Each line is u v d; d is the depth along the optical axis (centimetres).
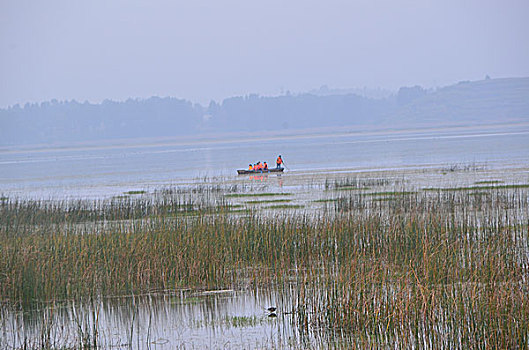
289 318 3209
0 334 3111
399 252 4012
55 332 3077
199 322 3219
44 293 3622
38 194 10631
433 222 4584
